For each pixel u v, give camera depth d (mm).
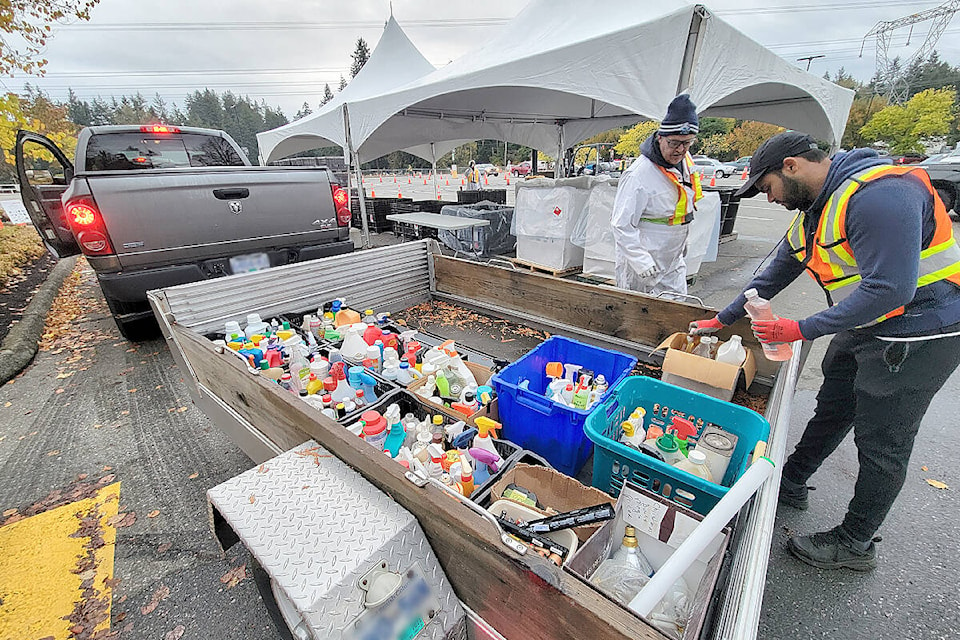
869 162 1232
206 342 1964
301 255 3920
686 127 2311
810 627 1484
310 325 2691
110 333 3967
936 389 1342
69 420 2635
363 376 2012
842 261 1332
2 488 2113
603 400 1589
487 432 1571
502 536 894
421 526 1102
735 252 7289
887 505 1523
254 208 3574
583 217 5445
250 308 2609
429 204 8961
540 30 3883
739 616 711
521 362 1995
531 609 881
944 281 1261
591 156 37438
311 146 9758
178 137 4402
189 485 2104
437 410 1825
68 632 1462
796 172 1350
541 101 6750
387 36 8508
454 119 8023
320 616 912
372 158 9422
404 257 3369
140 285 3064
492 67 3416
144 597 1576
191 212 3240
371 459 1159
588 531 1184
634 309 2332
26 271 6574
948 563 1696
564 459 1701
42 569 1686
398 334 2695
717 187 7551
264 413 1630
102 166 4004
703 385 1765
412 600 1006
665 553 1165
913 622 1491
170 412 2695
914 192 1132
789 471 1953
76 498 2035
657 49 2699
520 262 6199
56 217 4148
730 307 1862
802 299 4750
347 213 4266
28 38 5738
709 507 1225
